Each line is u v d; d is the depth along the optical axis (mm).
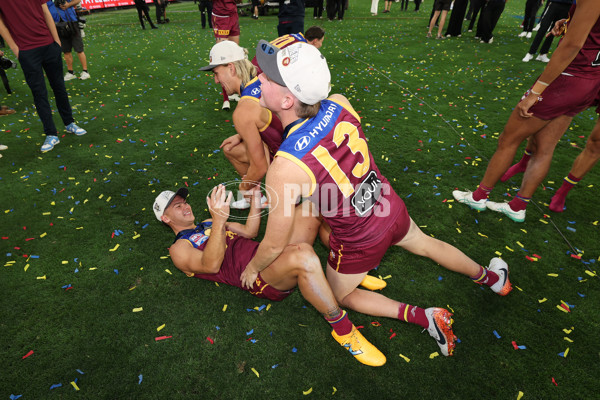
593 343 2041
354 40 9414
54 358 1933
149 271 2506
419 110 5074
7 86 5586
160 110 5160
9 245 2680
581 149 4070
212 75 6805
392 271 2529
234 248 2211
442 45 8727
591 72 2225
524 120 2494
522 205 2867
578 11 1946
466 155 3934
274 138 2275
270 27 11234
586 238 2803
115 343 2023
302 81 1232
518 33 10062
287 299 2324
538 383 1843
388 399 1777
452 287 2408
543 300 2291
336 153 1382
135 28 12352
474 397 1783
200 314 2209
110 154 3951
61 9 5906
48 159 3834
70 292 2324
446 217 3027
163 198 2344
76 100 5504
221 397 1780
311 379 1863
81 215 3020
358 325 2168
